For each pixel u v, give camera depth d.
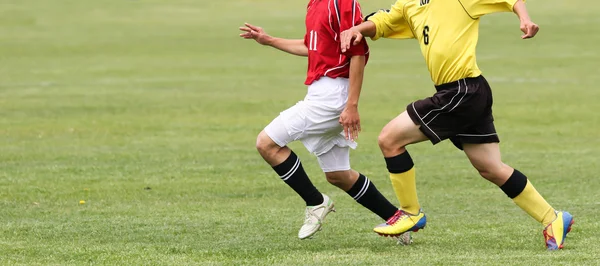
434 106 21.02
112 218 26.53
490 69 79.06
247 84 69.88
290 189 32.03
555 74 74.94
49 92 64.75
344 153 22.77
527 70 78.06
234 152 40.75
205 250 21.83
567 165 36.78
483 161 21.64
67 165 37.09
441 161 38.06
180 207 28.55
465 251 21.41
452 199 29.84
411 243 22.61
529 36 19.77
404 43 103.81
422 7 21.34
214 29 120.75
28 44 102.69
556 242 21.48
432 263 19.91
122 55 93.75
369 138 44.88
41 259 20.89
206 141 44.09
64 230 24.61
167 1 158.75
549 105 56.72
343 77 22.28
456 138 21.66
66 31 118.12
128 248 22.12
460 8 20.83
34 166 36.78
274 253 21.41
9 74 76.88
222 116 53.31
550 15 131.50
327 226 25.19
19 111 54.97
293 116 22.39
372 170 36.22
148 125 49.62
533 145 42.47
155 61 88.38
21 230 24.58
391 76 74.62
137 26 125.25
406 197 21.81
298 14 140.75
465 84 20.91
